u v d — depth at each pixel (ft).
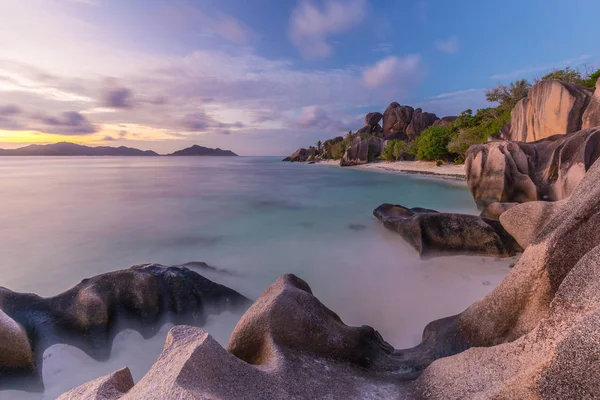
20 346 14.48
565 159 43.06
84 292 18.61
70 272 31.30
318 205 69.46
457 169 133.69
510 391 6.70
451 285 25.17
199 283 21.66
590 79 100.63
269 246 38.34
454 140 142.72
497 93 128.47
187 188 103.30
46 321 17.21
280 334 10.88
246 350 11.10
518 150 50.21
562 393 5.94
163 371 7.17
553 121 60.80
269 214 59.11
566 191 41.98
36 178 140.36
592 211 10.23
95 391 7.41
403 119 298.35
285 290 12.57
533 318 10.55
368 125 339.57
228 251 36.60
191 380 6.64
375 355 12.25
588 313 6.27
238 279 28.19
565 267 10.25
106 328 17.62
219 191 95.30
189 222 52.49
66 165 288.71
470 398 7.58
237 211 62.59
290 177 150.30
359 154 263.49
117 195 85.71
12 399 14.03
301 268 30.71
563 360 6.07
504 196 50.06
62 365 15.75
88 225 50.65
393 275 28.02
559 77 107.55
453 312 21.49
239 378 7.77
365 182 120.06
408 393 9.12
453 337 13.08
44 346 16.08
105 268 32.19
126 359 16.93
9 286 28.37
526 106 69.51
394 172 168.76
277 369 9.01
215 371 7.46
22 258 34.94
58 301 18.48
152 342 18.12
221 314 20.70
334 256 33.99
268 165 311.27
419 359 12.57
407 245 34.17
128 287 19.69
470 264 28.25
